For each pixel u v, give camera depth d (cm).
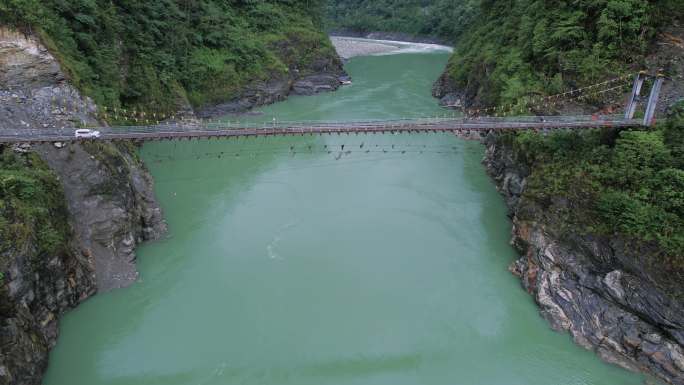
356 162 4909
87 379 2364
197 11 6719
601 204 2738
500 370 2434
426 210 3934
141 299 2897
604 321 2534
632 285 2452
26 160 2869
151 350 2538
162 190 4172
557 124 3209
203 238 3525
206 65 6450
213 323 2723
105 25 4788
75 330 2634
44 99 3516
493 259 3303
